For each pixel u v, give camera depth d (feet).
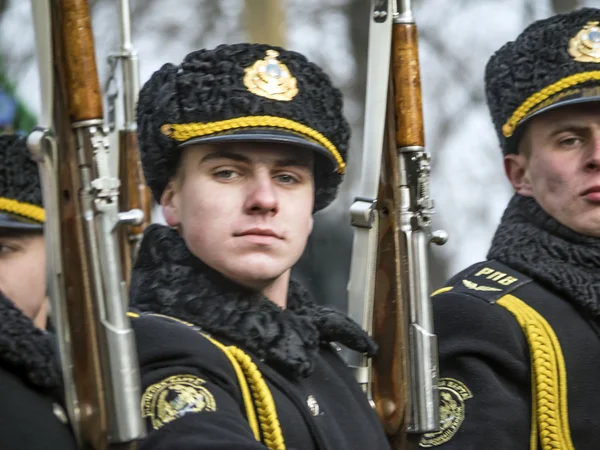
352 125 56.59
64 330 15.80
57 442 15.35
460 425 21.40
